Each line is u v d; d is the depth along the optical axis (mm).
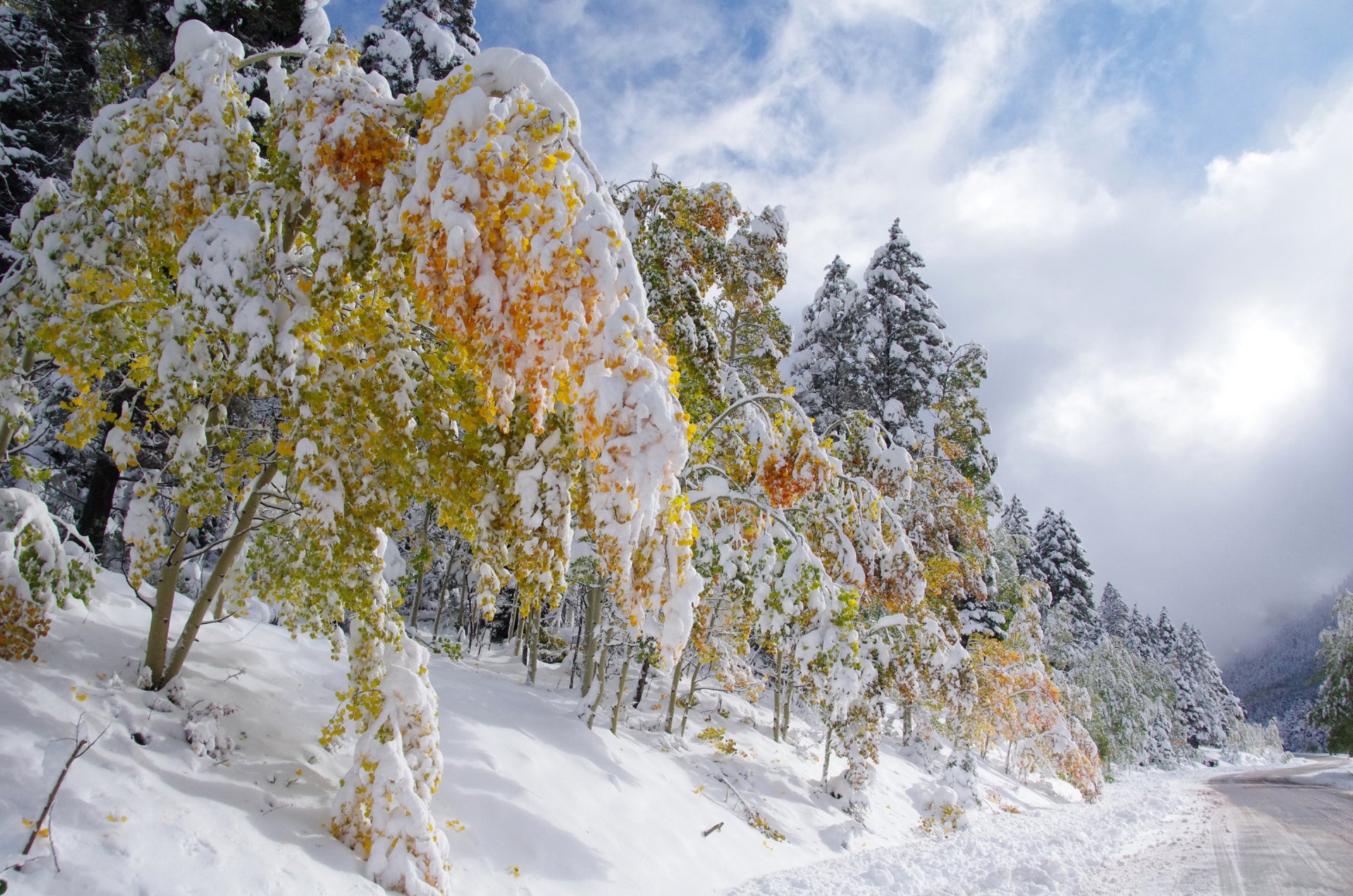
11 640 5098
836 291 29594
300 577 5676
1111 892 9086
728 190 14148
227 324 4688
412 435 5477
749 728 17062
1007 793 23344
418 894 4949
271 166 5203
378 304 5117
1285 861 11664
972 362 26781
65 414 10305
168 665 6027
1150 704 45875
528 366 4188
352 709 5320
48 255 5406
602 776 9680
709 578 10773
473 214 4180
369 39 16656
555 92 4730
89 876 3602
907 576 14969
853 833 12953
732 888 8602
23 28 12523
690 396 11875
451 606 21141
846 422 15547
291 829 5020
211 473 5230
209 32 5312
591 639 12898
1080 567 52094
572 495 5754
